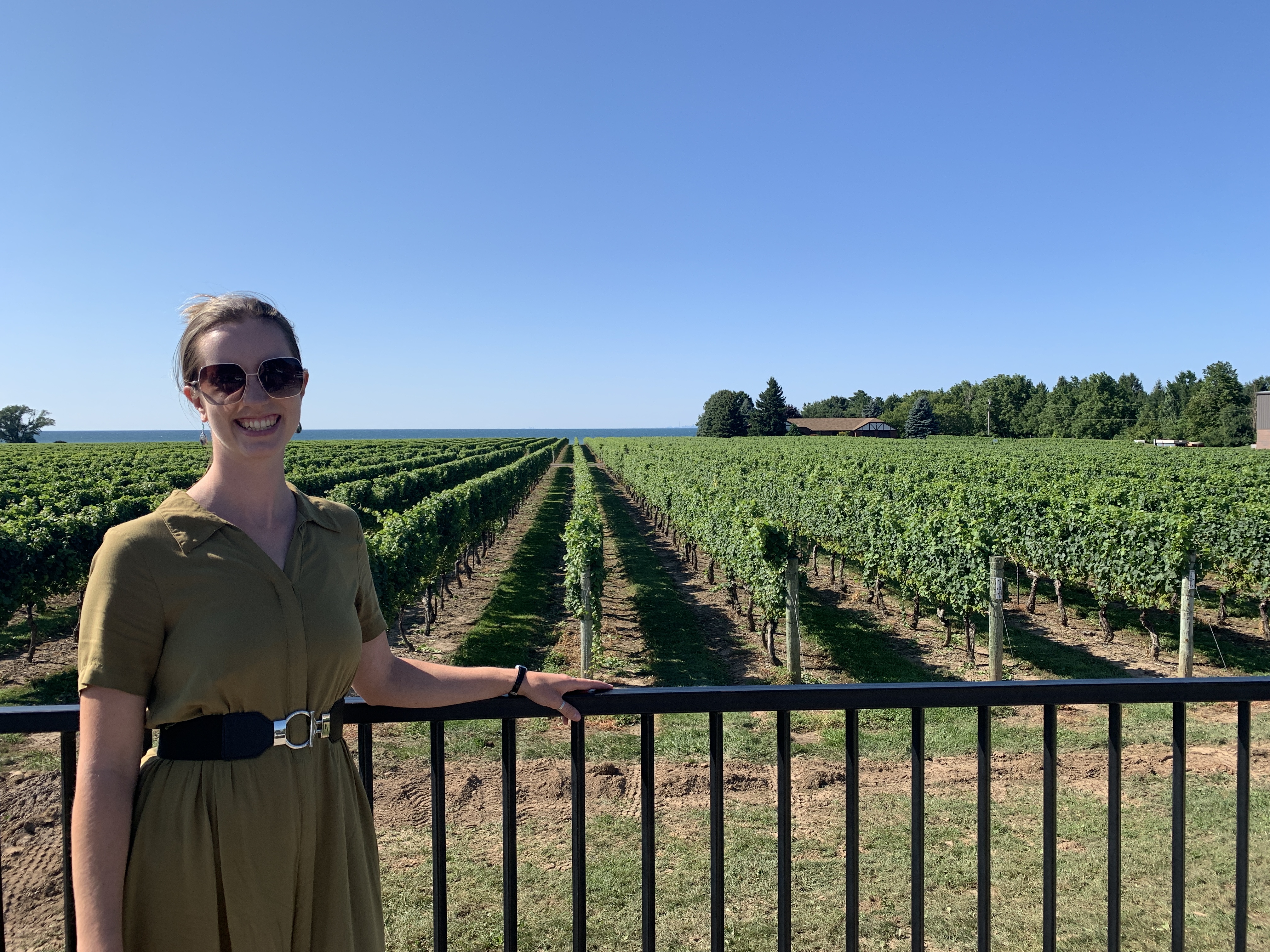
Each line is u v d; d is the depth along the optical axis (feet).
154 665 4.82
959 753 21.11
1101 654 35.32
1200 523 41.32
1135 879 14.30
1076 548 38.86
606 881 14.61
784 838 6.44
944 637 38.91
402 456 177.27
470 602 48.91
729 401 417.08
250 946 4.95
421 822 17.17
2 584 31.01
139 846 4.80
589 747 21.47
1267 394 212.43
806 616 43.37
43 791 17.72
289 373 5.29
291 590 5.15
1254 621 41.65
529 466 114.32
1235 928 6.70
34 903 13.64
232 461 5.26
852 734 6.40
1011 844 15.79
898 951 12.37
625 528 86.84
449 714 6.24
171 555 4.81
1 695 29.66
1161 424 301.84
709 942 12.64
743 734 22.59
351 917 5.43
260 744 5.00
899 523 41.68
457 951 12.50
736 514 40.93
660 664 34.27
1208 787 18.31
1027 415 401.29
